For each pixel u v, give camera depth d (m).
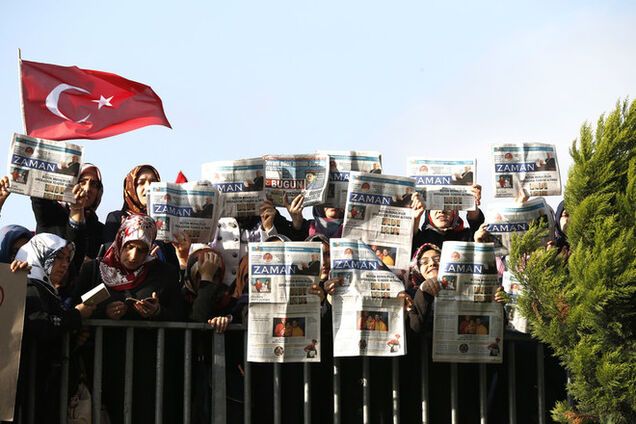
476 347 8.87
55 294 8.31
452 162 10.06
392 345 8.73
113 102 11.04
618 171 8.44
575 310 8.16
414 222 9.92
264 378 8.88
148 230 8.70
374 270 8.83
